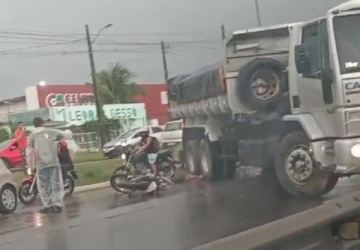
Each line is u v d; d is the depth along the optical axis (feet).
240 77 40.88
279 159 36.65
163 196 45.29
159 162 54.90
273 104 39.27
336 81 32.19
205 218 30.27
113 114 199.41
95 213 37.65
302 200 34.45
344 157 32.12
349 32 32.14
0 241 28.40
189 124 58.34
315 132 33.94
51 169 43.04
